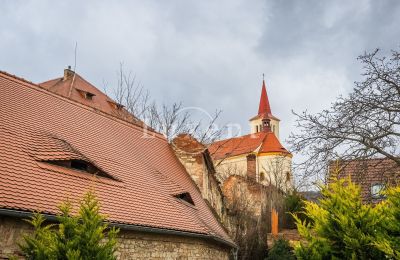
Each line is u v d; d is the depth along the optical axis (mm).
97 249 6387
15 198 7605
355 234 5566
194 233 11414
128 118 26406
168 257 10688
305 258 5820
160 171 14328
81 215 6676
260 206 26125
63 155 9977
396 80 9883
